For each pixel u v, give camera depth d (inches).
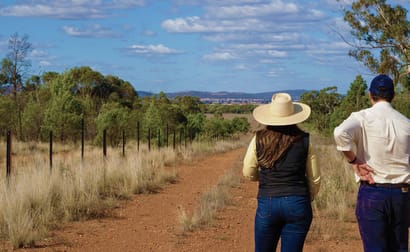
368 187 185.3
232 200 485.1
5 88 1608.0
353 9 818.2
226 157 1116.5
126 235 347.6
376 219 183.6
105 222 388.2
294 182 184.1
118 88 2832.2
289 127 187.5
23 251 302.7
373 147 182.9
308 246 312.2
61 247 313.6
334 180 506.6
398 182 181.3
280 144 183.8
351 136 183.6
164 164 852.0
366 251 187.3
